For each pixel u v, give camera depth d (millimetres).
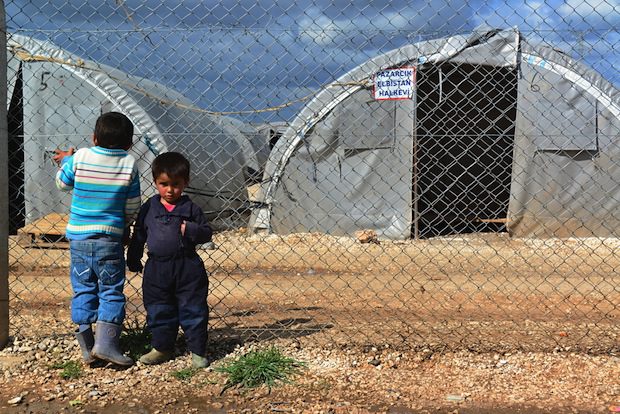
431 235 13164
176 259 4277
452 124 16094
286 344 4750
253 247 11102
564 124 12328
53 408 3811
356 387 4082
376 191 12625
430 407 3809
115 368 4340
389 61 12125
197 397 3951
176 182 4316
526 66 12359
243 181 16250
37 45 12539
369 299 6719
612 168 12250
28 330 5055
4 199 4516
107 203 4266
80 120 12539
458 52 11867
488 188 16828
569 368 4340
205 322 4359
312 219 12828
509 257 10008
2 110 4414
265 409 3779
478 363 4445
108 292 4293
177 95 15148
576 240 11656
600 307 6289
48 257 9977
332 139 12750
